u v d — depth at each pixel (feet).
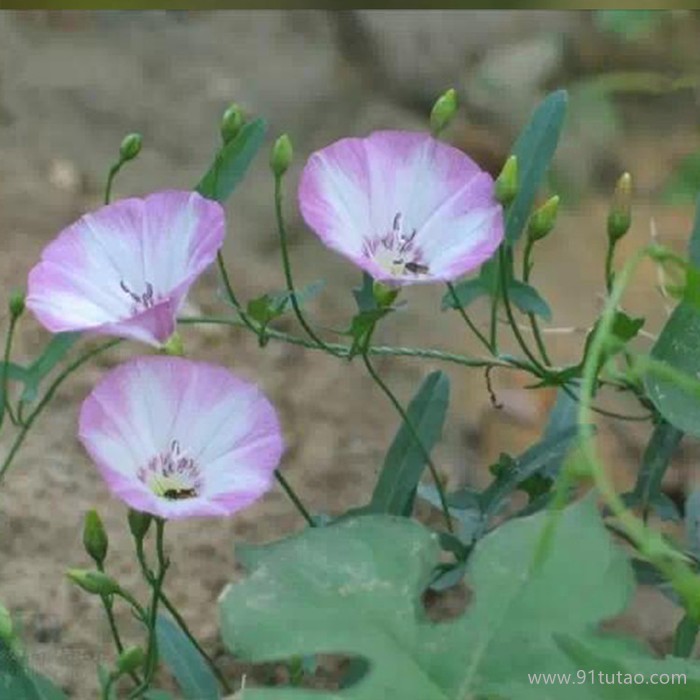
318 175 2.03
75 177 3.28
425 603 2.47
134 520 2.04
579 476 1.96
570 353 2.90
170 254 2.03
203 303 2.81
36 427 2.60
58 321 2.01
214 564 2.50
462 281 2.25
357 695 1.90
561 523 1.93
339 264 3.22
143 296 2.03
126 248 2.03
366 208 2.04
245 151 2.17
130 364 1.99
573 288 3.31
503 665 1.91
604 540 1.92
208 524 2.53
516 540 1.93
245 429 1.99
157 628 2.15
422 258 2.05
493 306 2.15
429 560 1.94
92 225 2.03
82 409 1.98
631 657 1.91
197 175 3.48
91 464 2.58
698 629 2.11
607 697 1.90
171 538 2.51
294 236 3.32
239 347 2.76
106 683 2.06
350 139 2.04
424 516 2.49
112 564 2.48
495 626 1.92
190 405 1.99
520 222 2.18
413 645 1.91
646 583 2.15
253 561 1.97
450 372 2.79
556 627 1.91
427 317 2.94
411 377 2.78
